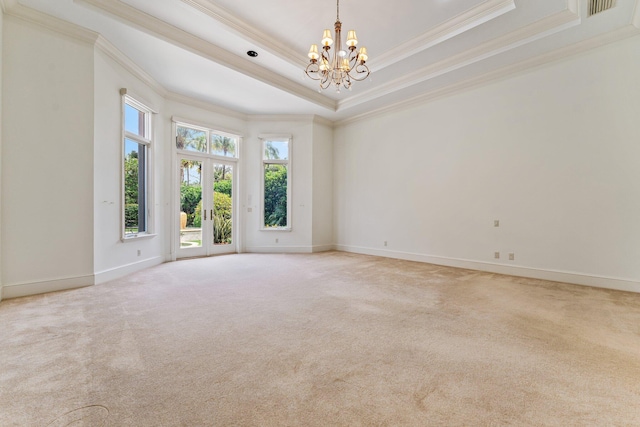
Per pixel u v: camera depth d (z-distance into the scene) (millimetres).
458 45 4016
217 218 6398
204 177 6156
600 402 1473
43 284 3289
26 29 3123
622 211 3477
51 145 3303
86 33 3443
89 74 3545
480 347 2066
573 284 3783
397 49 4246
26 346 2031
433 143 5285
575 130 3781
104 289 3494
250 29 3789
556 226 3953
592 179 3670
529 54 3957
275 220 6836
